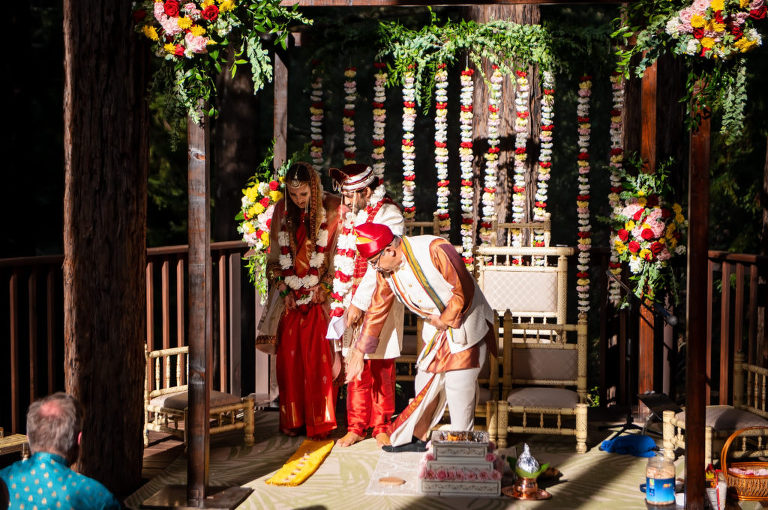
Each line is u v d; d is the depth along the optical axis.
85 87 3.98
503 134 6.92
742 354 4.98
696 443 3.86
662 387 5.80
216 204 7.98
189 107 3.97
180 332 5.51
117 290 4.14
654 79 5.41
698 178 3.79
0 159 7.47
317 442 5.16
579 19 12.59
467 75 6.38
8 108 7.43
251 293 7.93
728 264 5.58
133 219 4.19
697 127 3.80
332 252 5.20
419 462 4.68
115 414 4.20
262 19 3.97
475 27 6.11
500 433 5.03
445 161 6.49
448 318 4.53
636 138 6.43
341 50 6.32
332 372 5.18
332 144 13.27
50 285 4.79
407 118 6.36
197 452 4.10
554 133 13.24
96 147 4.02
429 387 4.80
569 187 13.35
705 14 3.71
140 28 3.96
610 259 5.98
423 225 6.55
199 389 4.08
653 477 4.07
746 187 10.86
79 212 4.00
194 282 4.05
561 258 6.07
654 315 5.58
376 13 11.30
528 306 6.08
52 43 9.77
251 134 7.86
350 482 4.49
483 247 6.18
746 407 4.94
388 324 5.14
